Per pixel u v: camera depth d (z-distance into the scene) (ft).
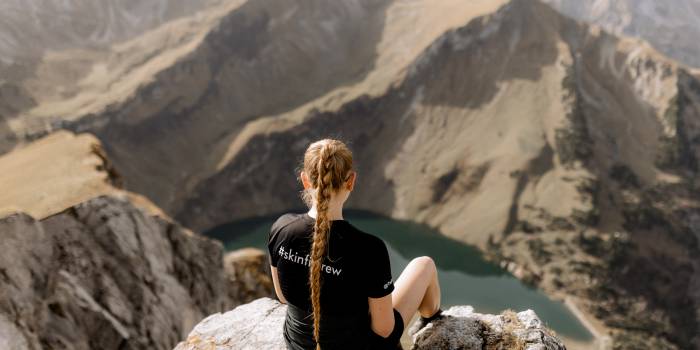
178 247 53.78
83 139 66.23
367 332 13.03
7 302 33.76
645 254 577.43
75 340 36.83
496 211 652.89
